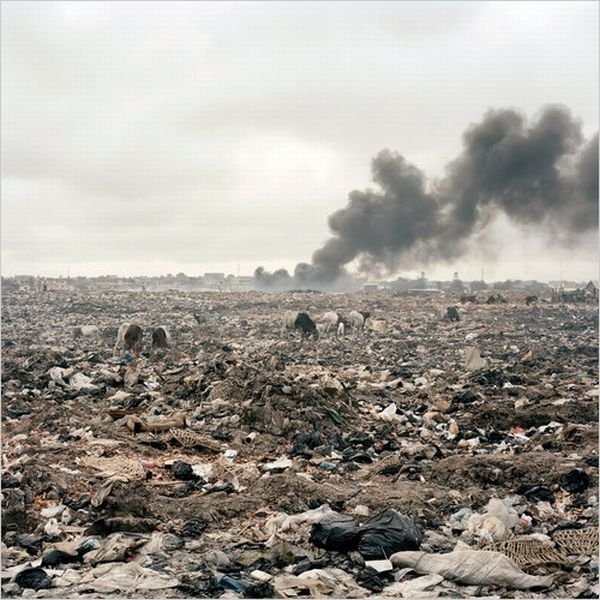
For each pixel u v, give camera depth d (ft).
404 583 21.47
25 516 26.07
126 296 136.67
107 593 20.21
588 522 26.78
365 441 39.40
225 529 26.05
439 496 29.96
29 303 126.21
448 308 106.93
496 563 21.88
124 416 43.11
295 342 86.17
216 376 51.06
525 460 33.24
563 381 58.34
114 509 26.22
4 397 47.34
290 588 20.68
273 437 39.86
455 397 50.39
